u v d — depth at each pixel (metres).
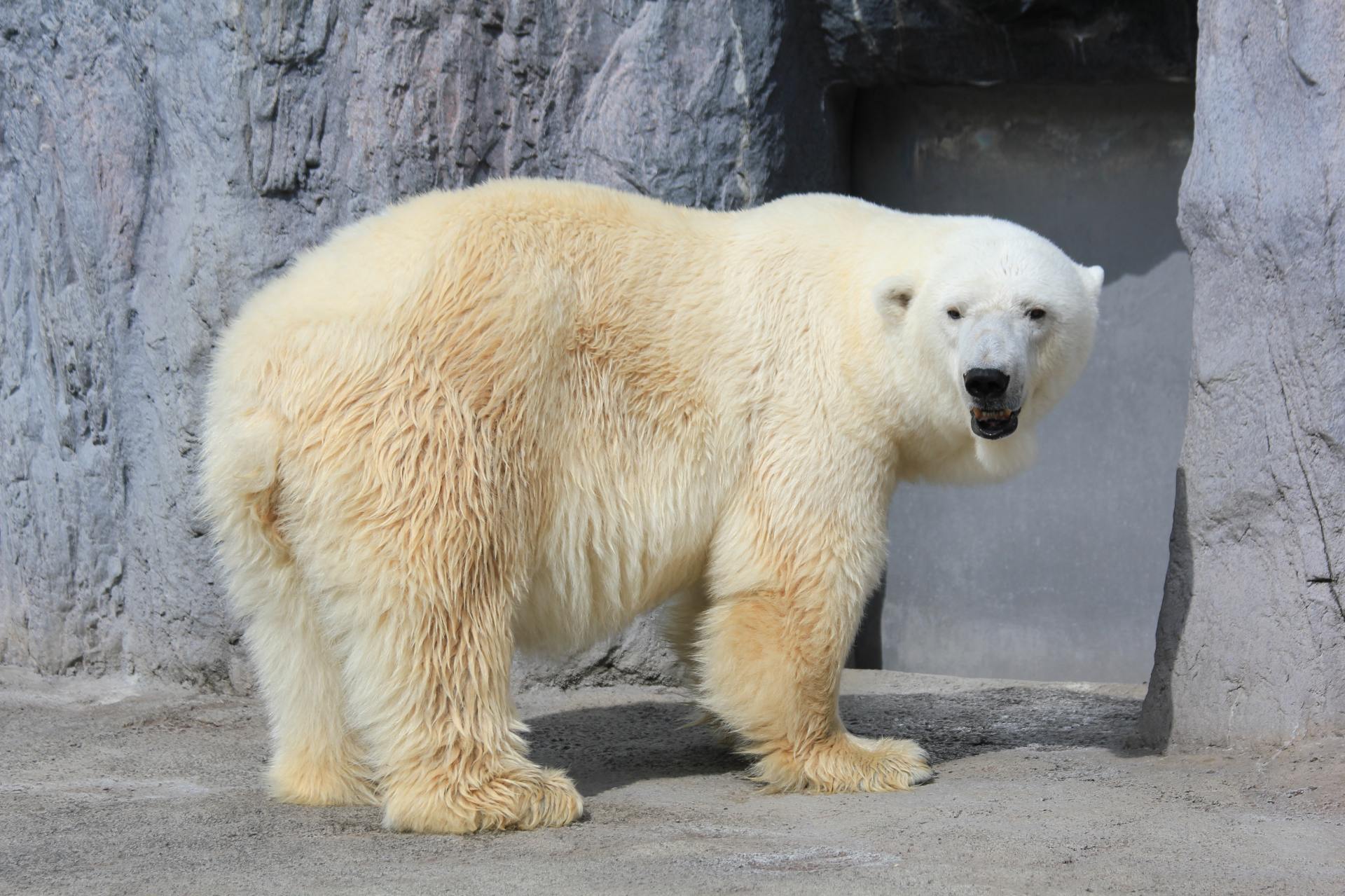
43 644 10.98
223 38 10.04
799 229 7.66
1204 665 8.20
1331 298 7.66
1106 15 10.41
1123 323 11.45
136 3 10.34
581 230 7.12
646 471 7.07
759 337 7.32
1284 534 7.85
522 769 6.57
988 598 11.76
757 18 10.30
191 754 8.41
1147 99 11.28
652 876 5.50
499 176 10.52
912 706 10.23
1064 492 11.58
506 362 6.62
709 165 10.42
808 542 7.26
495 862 5.79
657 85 10.37
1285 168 7.98
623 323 7.03
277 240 10.16
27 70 10.78
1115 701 10.44
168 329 10.38
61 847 6.12
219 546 6.91
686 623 8.30
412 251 6.75
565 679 10.58
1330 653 7.58
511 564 6.62
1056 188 11.55
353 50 10.19
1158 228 11.34
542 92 10.49
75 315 10.65
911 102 11.73
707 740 8.88
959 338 7.02
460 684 6.46
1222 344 8.30
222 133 10.10
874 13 10.57
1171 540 8.69
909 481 8.11
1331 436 7.62
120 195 10.52
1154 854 5.77
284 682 6.99
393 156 10.25
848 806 6.88
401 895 5.29
